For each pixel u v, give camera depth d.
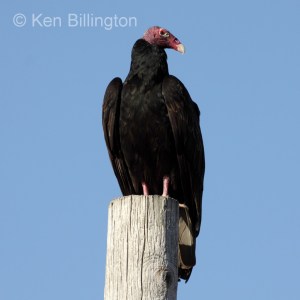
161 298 6.79
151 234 7.04
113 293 6.86
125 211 7.16
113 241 7.11
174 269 7.01
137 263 6.92
